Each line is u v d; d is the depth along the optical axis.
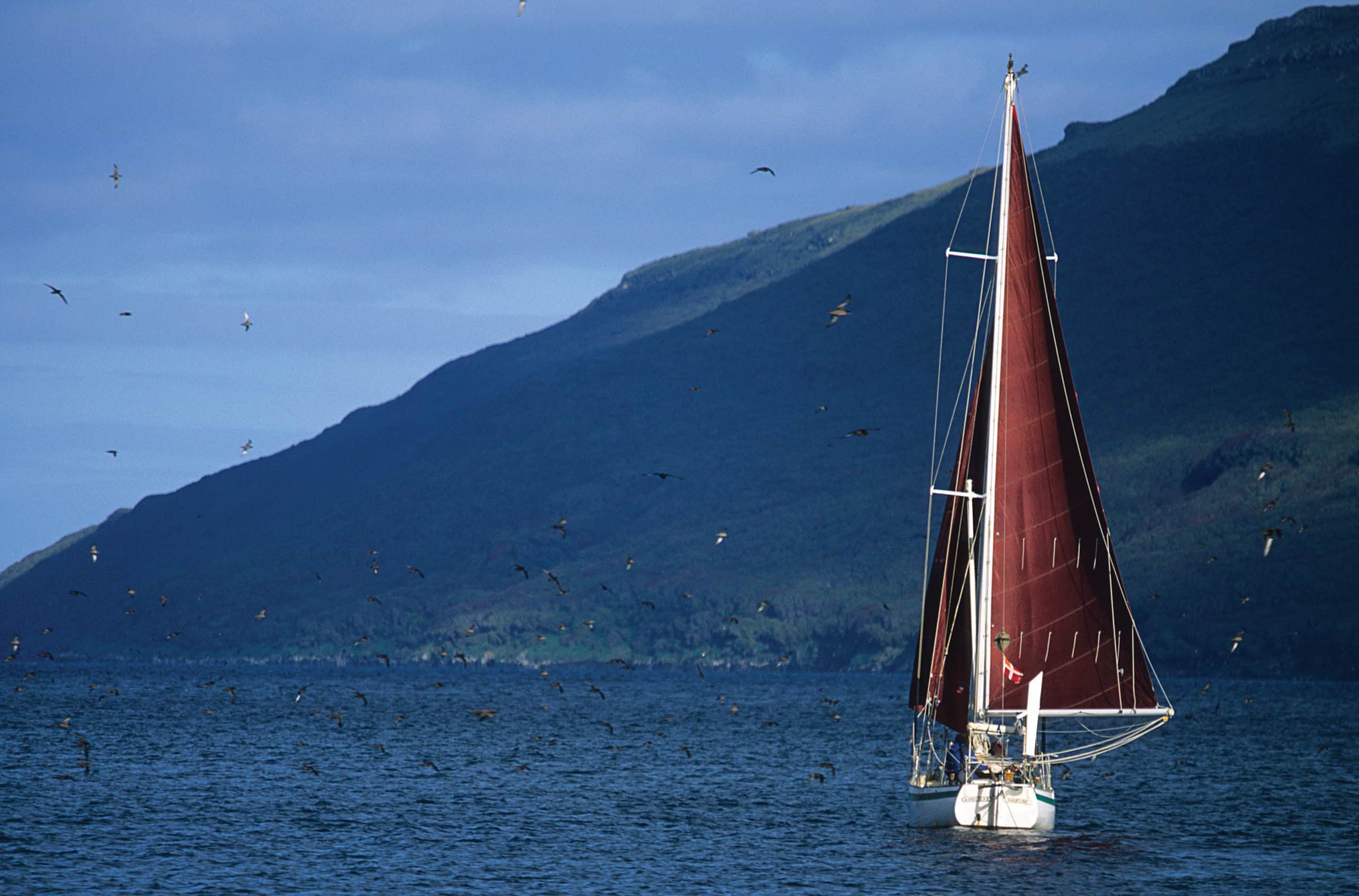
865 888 172.25
